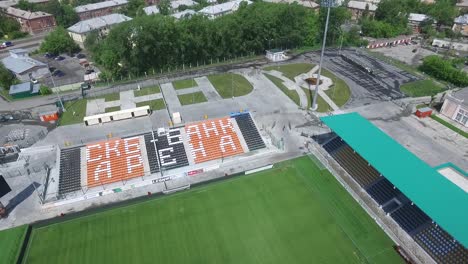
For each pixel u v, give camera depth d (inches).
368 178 2285.9
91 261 1774.1
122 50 3880.4
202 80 3969.0
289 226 1980.8
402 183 1974.7
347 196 2204.7
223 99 3494.1
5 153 2659.9
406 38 5393.7
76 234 1939.0
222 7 6407.5
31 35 6176.2
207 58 4495.6
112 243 1878.7
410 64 4498.0
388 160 2172.7
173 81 3959.2
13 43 5713.6
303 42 5049.2
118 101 3496.6
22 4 6791.3
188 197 2213.3
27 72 4148.6
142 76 4153.5
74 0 7687.0
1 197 2170.3
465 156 2623.0
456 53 4953.3
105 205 2156.7
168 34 4047.7
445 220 1717.5
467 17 5979.3
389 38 5467.5
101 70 4362.7
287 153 2637.8
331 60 4579.2
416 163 2148.1
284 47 5000.0
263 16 4554.6
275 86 3789.4
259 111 3250.5
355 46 5157.5
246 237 1908.2
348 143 2345.0
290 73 4141.2
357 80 3949.3
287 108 3312.0
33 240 1900.8
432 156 2610.7
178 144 2711.6
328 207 2117.4
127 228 1977.1
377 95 3585.1
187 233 1939.0
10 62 4409.5
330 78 3996.1
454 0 7017.7
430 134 2906.0
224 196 2214.6
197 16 4333.2
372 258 1780.3
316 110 3272.6
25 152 2682.1
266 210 2097.7
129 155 2591.0
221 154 2650.1
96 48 4416.8
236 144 2743.6
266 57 4677.7
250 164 2524.6
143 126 3016.7
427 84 3858.3
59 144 2768.2
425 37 5693.9
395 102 3435.0
